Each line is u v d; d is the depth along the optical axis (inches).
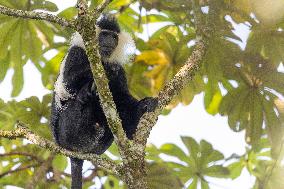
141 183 279.7
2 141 490.3
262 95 443.2
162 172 461.7
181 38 463.8
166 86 312.3
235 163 494.0
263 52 437.1
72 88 384.5
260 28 410.6
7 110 474.9
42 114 477.4
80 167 386.9
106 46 411.5
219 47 423.2
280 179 462.0
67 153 314.2
